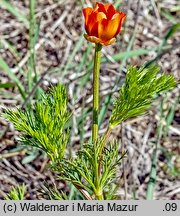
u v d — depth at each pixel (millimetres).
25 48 327
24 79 309
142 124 297
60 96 142
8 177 271
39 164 277
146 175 277
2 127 289
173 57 323
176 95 304
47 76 307
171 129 292
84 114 266
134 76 141
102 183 144
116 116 143
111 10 131
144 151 285
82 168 141
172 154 285
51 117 141
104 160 146
